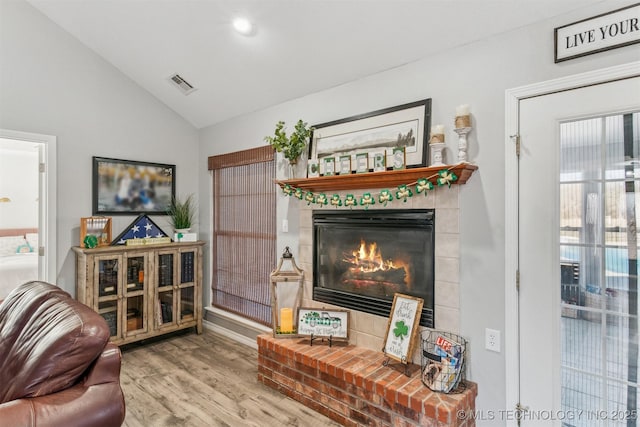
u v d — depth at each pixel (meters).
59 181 3.30
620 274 1.75
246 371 3.05
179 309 3.78
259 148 3.52
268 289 3.48
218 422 2.30
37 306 1.87
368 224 2.65
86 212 3.48
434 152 2.23
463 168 2.05
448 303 2.24
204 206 4.28
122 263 3.35
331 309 2.82
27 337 1.67
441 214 2.27
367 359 2.43
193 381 2.85
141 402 2.53
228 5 2.52
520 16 1.94
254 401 2.56
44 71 3.21
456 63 2.22
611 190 1.77
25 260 4.62
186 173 4.27
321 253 3.01
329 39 2.52
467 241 2.17
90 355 1.48
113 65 3.66
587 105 1.80
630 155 1.72
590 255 1.82
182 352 3.46
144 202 3.89
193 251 3.92
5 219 5.21
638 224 1.70
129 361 3.23
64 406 1.33
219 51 3.01
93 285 3.19
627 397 1.73
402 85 2.48
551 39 1.88
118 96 3.70
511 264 2.01
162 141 4.05
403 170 2.27
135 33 3.11
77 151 3.42
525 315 1.98
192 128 4.32
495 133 2.07
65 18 3.20
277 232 3.39
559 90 1.87
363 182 2.56
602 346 1.79
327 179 2.67
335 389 2.33
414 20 2.18
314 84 2.97
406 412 2.00
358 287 2.74
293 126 3.24
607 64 1.73
